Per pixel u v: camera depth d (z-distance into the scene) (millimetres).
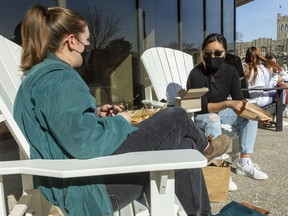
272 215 1922
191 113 2131
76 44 1226
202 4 6414
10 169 972
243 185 2395
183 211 1286
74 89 1021
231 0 7562
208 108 2320
